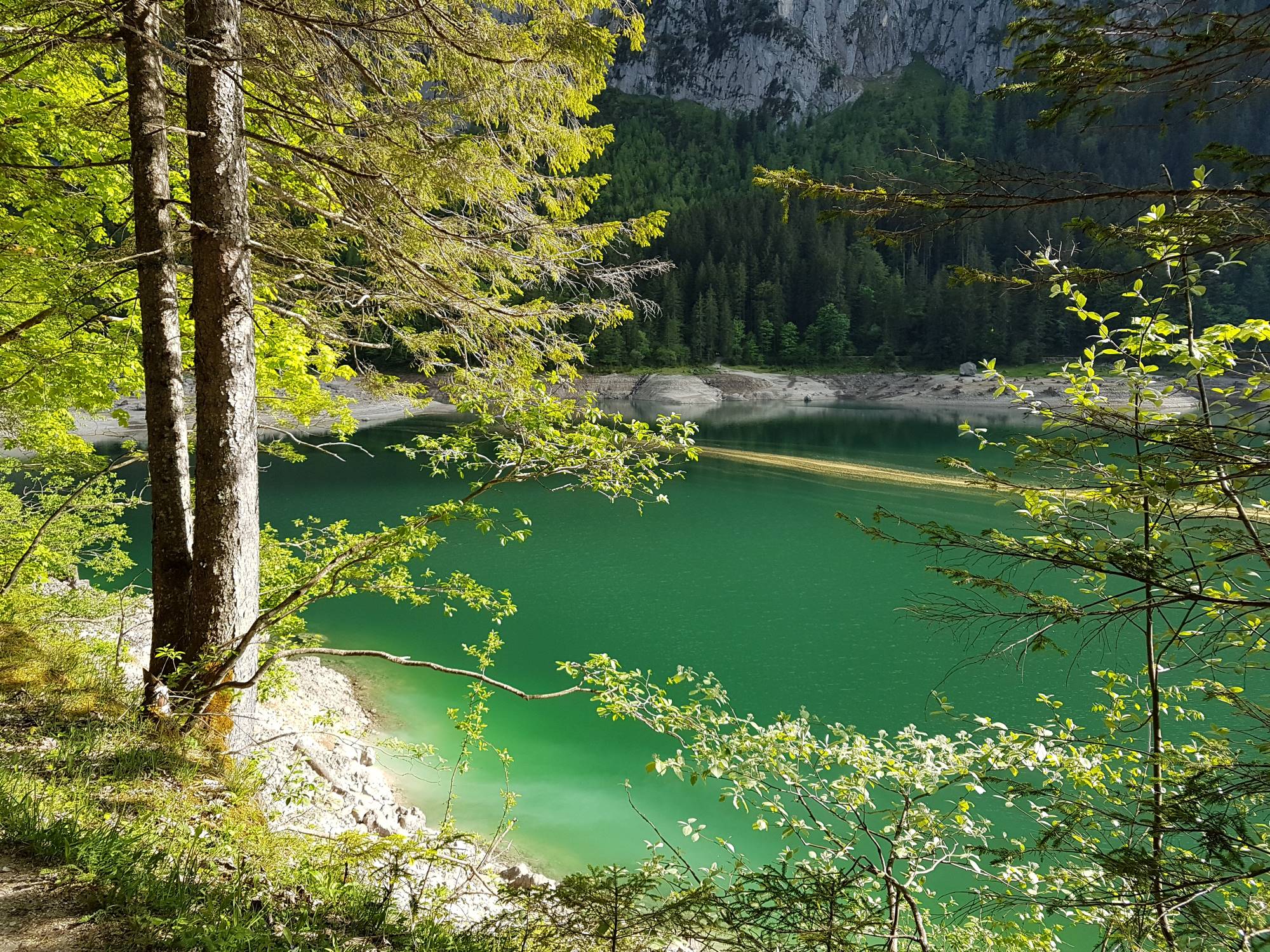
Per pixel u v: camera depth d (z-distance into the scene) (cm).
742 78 17750
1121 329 389
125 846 366
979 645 1491
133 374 880
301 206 753
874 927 364
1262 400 321
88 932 301
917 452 3966
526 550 2231
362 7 689
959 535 382
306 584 574
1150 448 330
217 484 588
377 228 759
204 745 550
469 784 1003
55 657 669
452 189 748
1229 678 999
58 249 793
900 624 1630
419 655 1438
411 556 585
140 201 590
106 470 931
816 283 10050
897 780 445
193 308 587
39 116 735
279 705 1082
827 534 2409
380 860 456
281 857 427
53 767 454
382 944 355
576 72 728
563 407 614
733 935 410
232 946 301
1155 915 315
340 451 3894
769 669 1398
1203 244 299
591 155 789
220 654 573
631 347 8706
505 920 404
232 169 585
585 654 1466
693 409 7081
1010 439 384
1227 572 330
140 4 572
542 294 848
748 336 9581
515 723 1190
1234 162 267
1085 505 394
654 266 821
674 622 1647
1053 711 1212
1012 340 7975
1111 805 451
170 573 605
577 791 997
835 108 17988
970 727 1154
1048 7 288
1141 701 484
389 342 854
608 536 2397
